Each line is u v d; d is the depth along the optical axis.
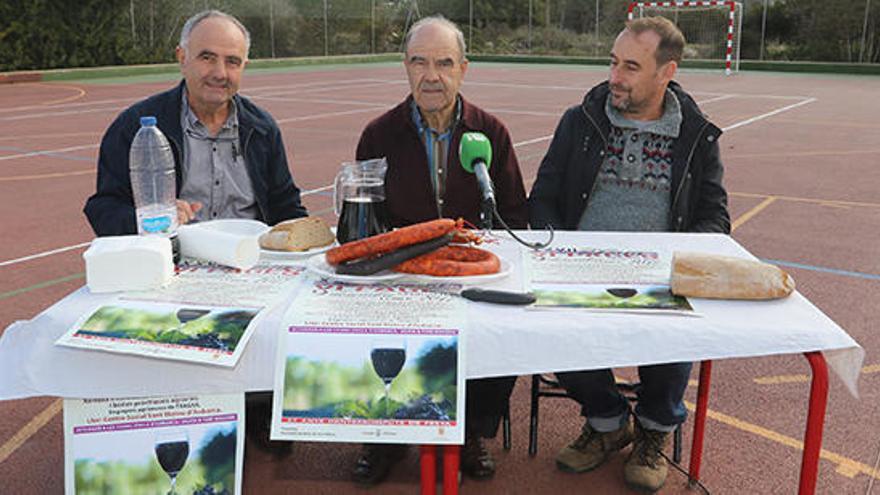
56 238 7.18
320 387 2.05
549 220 3.42
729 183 9.91
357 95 21.22
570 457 3.30
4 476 3.29
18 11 25.17
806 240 7.24
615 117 3.33
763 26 32.66
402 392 2.05
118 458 2.19
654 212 3.36
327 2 34.44
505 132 3.48
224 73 3.28
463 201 3.46
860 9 30.61
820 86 24.84
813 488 2.19
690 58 33.66
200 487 2.22
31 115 16.53
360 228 2.69
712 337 2.10
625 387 3.38
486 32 38.12
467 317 2.16
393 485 3.21
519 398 4.02
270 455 3.41
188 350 2.04
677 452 3.37
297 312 2.19
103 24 27.16
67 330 2.14
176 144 3.38
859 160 11.63
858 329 4.97
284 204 3.70
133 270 2.35
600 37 35.88
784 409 3.89
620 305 2.24
